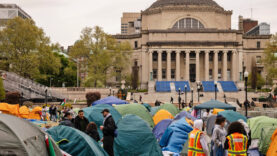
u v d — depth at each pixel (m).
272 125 17.39
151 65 102.88
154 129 22.72
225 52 101.94
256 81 87.19
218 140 13.45
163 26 107.62
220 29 104.31
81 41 89.12
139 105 25.73
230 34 103.12
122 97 69.62
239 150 11.73
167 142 19.36
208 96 84.69
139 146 15.82
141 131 16.17
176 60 102.31
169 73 102.06
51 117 40.69
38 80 96.56
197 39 103.00
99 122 21.75
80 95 85.31
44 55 74.44
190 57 107.00
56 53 104.12
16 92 22.05
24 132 8.39
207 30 103.06
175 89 93.38
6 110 20.31
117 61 93.50
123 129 16.23
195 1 107.94
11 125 8.16
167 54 102.44
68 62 106.88
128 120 16.69
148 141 16.03
